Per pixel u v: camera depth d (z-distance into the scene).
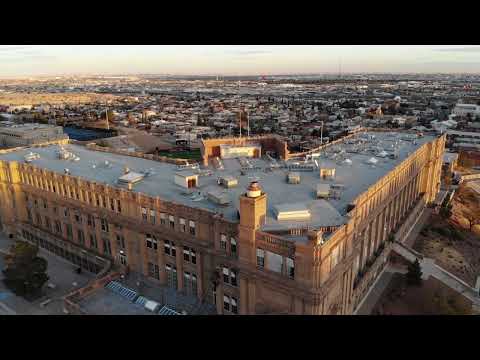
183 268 67.62
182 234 65.38
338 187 73.69
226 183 76.12
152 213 69.19
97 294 70.38
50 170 88.00
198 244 62.94
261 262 53.66
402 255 90.25
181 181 76.62
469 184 162.38
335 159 97.44
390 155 99.94
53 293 76.88
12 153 107.56
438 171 134.75
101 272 75.50
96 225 79.56
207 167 93.94
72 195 82.88
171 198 70.56
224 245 60.03
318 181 80.19
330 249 51.56
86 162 97.56
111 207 76.00
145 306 65.94
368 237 75.19
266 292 54.19
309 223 56.28
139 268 74.38
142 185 77.94
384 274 85.75
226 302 62.06
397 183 90.81
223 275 61.31
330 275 52.62
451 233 111.31
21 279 73.50
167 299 67.75
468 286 83.56
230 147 101.06
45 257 90.75
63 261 88.75
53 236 90.12
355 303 69.75
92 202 78.94
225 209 64.62
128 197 71.81
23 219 98.44
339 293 58.41
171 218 66.69
